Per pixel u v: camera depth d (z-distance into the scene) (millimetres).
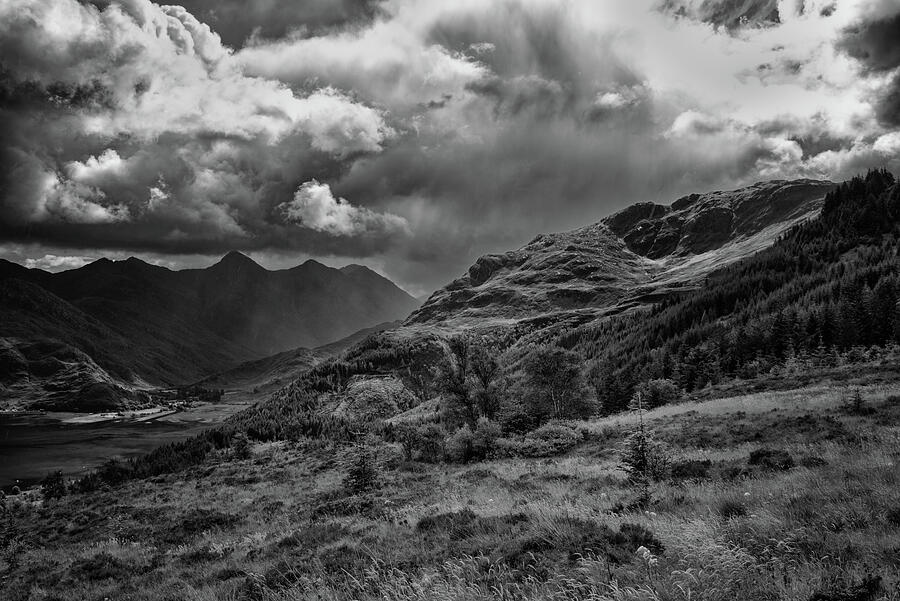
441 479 32188
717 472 18781
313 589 10422
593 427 44219
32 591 19000
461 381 61344
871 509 9828
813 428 26375
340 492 34844
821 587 6395
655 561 7566
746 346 108000
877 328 95188
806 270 186375
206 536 27719
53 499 68188
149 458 113375
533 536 10125
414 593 8641
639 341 178750
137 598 14453
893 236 191250
